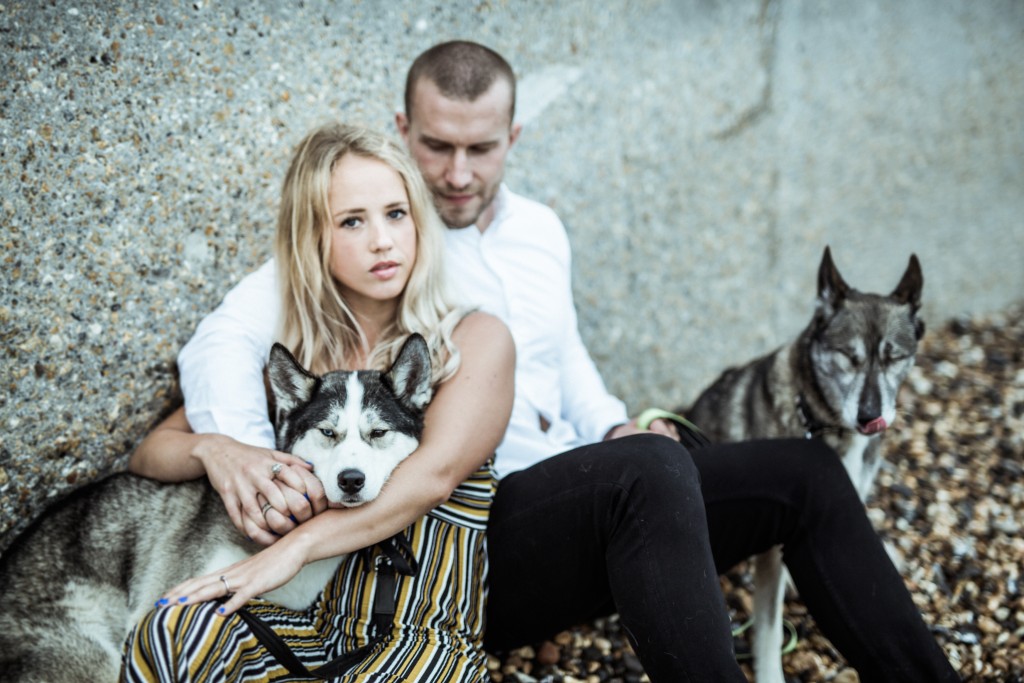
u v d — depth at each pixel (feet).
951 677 7.15
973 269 18.69
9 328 8.05
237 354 8.06
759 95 14.73
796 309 16.12
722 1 13.87
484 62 8.78
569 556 7.32
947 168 17.84
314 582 7.30
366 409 7.42
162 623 5.82
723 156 14.49
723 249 14.82
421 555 7.01
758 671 8.54
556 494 7.22
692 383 14.80
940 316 18.31
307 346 8.10
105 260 8.61
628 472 6.97
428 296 8.01
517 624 7.89
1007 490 12.24
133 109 8.68
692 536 6.77
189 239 9.24
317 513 6.95
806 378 10.74
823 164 15.98
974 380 15.56
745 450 7.95
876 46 16.16
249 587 6.17
